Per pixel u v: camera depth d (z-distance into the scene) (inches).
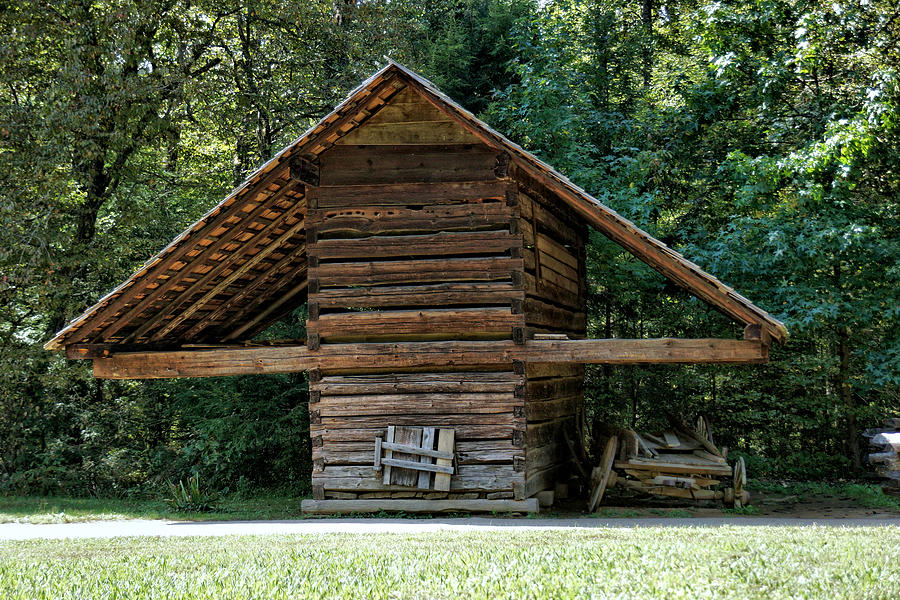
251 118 897.5
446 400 528.7
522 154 509.4
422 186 533.0
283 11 854.5
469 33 1094.4
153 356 559.8
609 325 932.6
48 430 845.2
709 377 849.5
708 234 765.9
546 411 585.9
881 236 713.6
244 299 640.4
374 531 428.5
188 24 883.4
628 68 970.1
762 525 424.2
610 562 279.7
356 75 888.9
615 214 494.0
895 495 613.6
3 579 278.4
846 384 784.3
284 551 334.0
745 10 775.1
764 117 780.6
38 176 725.3
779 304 711.7
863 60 741.9
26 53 766.5
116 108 781.3
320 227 539.8
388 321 533.0
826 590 234.2
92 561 320.5
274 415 809.5
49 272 749.9
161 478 806.5
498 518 499.8
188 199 941.2
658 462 553.6
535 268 565.9
